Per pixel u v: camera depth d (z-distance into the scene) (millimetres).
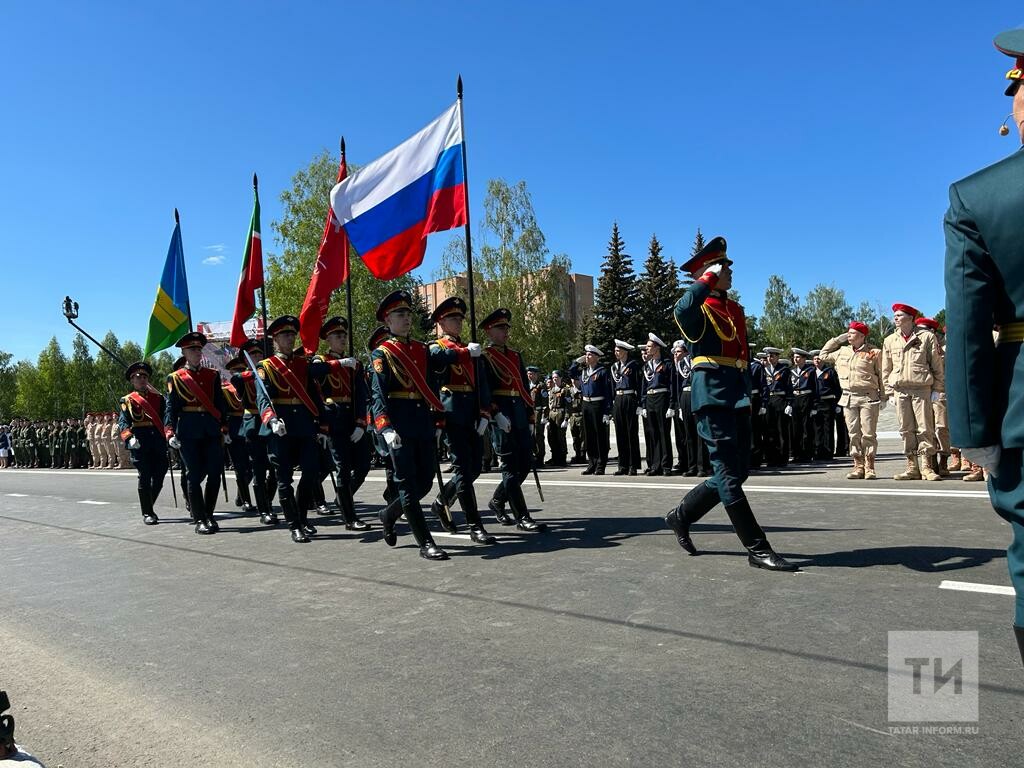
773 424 12391
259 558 6711
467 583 5207
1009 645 3412
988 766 2447
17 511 11836
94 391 76812
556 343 45406
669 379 11500
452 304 6852
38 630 4797
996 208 1970
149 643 4375
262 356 9359
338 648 4039
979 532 5676
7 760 2475
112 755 2961
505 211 43750
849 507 7090
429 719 3074
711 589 4586
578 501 8656
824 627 3787
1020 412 1937
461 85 8047
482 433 6625
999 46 2068
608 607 4379
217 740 3035
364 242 8875
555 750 2732
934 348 8859
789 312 71938
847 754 2561
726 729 2795
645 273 53844
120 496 13477
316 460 7699
